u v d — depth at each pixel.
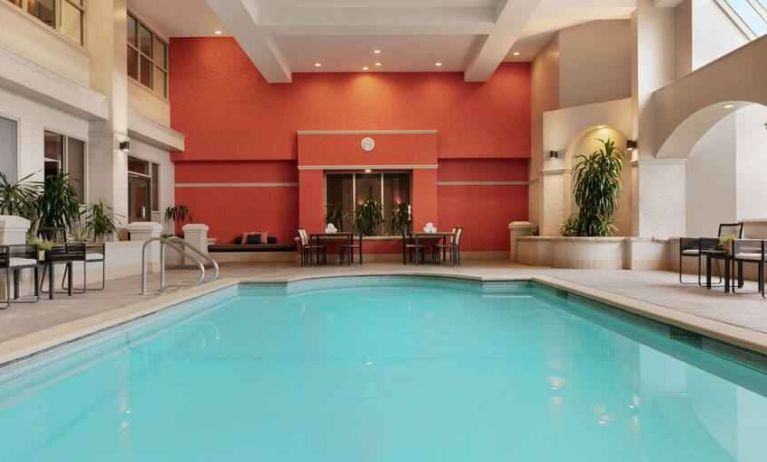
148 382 3.42
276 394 3.14
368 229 12.97
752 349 3.55
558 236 11.17
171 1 10.63
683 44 9.29
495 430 2.55
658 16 9.54
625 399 3.01
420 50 11.53
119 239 9.71
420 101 13.04
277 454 2.29
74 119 9.16
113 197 9.59
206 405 2.95
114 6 9.63
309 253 12.46
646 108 9.56
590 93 10.96
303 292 8.02
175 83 12.88
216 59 12.91
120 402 3.02
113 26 9.60
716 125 9.55
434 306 6.61
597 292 6.23
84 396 3.15
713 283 7.18
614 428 2.57
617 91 10.78
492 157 13.08
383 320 5.62
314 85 13.00
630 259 9.52
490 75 12.59
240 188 13.28
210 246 12.59
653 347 4.36
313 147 12.70
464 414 2.77
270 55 10.87
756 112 9.52
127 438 2.49
